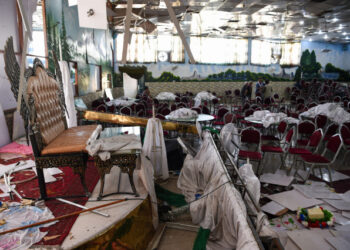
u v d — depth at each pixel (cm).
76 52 808
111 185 312
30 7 544
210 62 1520
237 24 1152
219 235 279
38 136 258
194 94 1499
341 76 1767
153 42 1421
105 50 1195
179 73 1491
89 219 236
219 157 356
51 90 304
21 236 207
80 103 778
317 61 1703
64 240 206
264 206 342
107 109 812
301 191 377
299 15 980
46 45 599
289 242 275
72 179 333
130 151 269
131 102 955
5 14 484
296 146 518
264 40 1577
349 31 1321
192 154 474
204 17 1011
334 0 786
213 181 328
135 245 257
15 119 508
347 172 467
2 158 402
